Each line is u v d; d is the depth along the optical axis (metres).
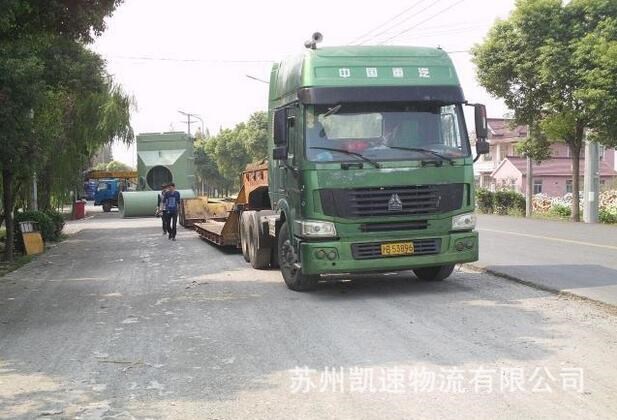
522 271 11.39
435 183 9.39
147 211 35.91
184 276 12.90
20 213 20.70
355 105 9.38
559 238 17.47
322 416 5.08
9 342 7.85
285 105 9.97
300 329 7.85
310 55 9.56
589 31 23.59
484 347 6.75
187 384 5.97
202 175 84.50
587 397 5.30
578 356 6.37
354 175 9.16
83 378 6.27
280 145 9.71
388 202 9.23
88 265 15.56
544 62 23.67
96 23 11.44
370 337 7.33
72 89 20.47
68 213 43.56
